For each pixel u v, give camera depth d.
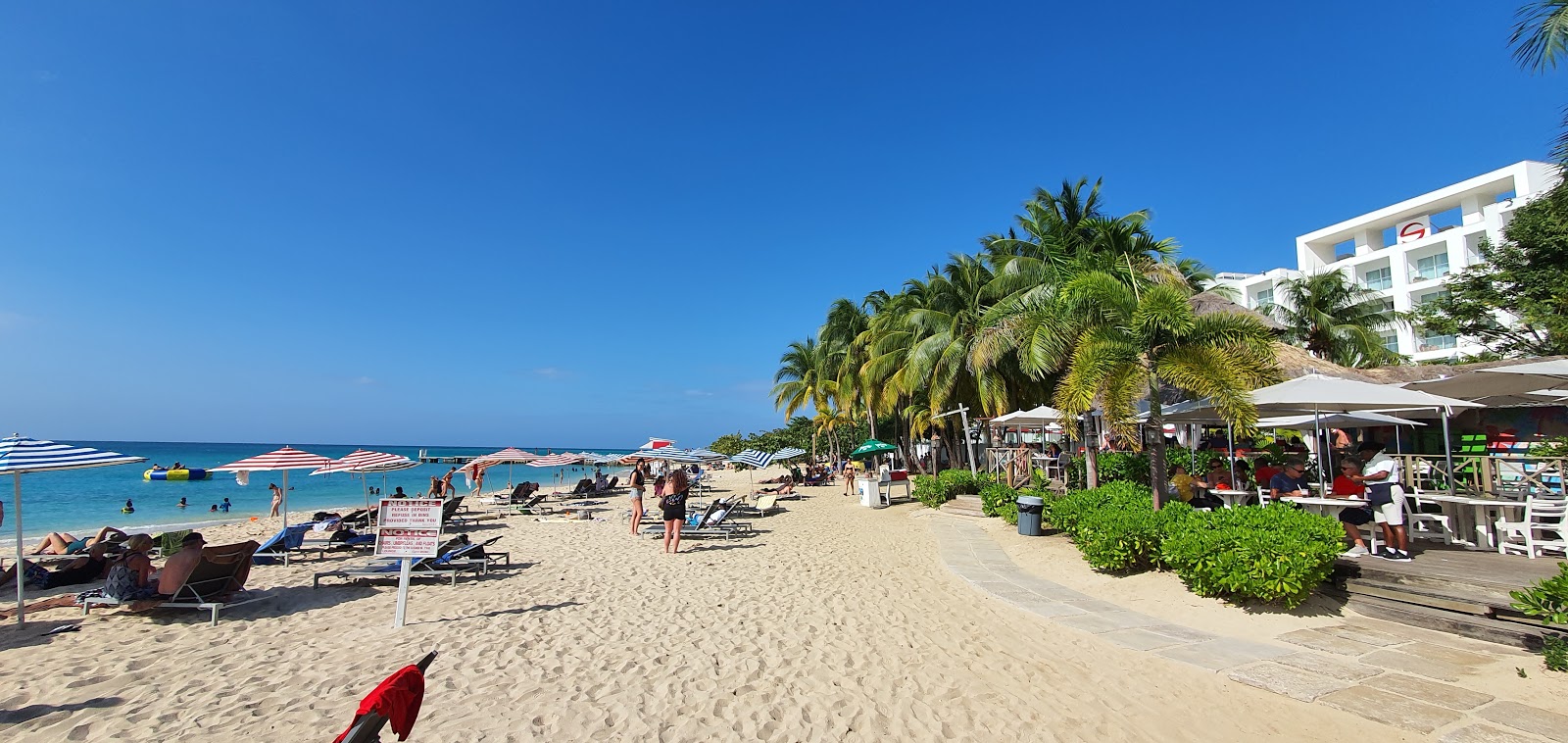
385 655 6.44
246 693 5.41
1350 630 6.35
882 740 4.64
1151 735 4.59
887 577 10.38
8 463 6.84
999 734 4.69
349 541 12.88
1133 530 8.82
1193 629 6.84
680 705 5.25
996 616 7.86
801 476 34.09
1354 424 11.17
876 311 37.22
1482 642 5.82
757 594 9.24
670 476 13.29
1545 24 9.26
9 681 5.67
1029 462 19.97
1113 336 10.52
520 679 5.79
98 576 9.92
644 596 9.13
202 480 43.88
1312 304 29.55
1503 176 44.19
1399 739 4.31
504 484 49.41
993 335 18.84
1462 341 41.66
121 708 5.10
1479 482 9.75
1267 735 4.50
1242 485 11.59
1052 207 23.23
